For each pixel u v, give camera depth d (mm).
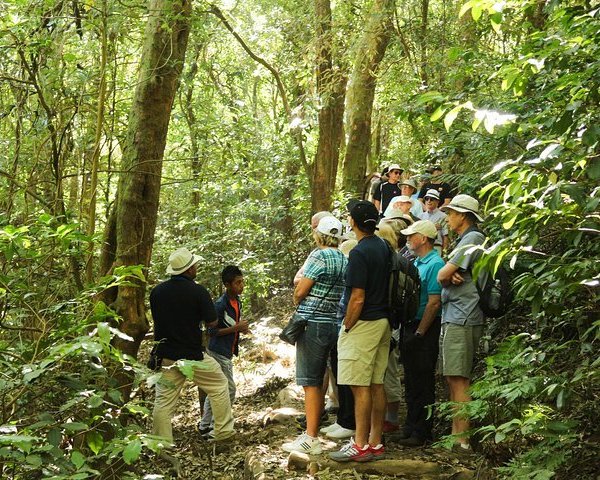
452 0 12203
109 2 5648
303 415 6645
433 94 3609
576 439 4113
